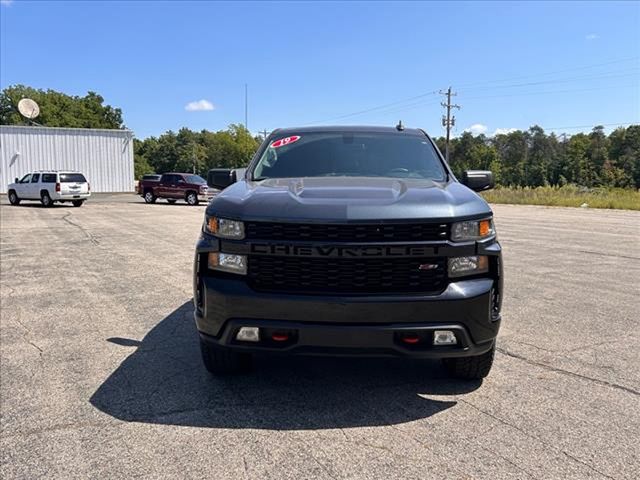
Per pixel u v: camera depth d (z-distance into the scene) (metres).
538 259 9.25
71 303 6.05
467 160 126.12
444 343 3.02
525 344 4.49
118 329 5.00
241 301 3.02
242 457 2.69
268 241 2.99
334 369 3.93
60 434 2.95
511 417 3.13
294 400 3.39
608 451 2.74
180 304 6.00
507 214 22.30
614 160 109.94
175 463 2.64
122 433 2.96
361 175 4.12
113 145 41.91
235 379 3.74
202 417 3.15
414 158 4.38
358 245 2.91
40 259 9.30
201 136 127.56
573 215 21.61
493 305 3.13
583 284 7.02
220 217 3.16
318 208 2.99
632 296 6.31
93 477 2.52
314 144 4.54
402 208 2.99
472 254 3.04
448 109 58.88
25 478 2.51
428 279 2.98
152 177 29.67
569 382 3.67
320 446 2.80
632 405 3.30
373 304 2.90
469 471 2.55
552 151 133.38
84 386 3.62
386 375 3.81
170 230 14.34
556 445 2.80
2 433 2.96
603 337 4.70
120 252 10.14
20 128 38.28
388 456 2.70
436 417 3.14
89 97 90.75
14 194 27.20
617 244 11.45
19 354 4.29
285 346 3.03
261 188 3.48
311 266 2.96
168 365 4.03
